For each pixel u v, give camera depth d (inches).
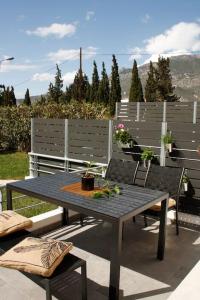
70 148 308.8
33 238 109.0
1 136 527.8
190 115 519.2
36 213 226.1
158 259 142.0
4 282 122.0
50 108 497.0
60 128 315.9
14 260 96.3
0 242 113.2
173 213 189.6
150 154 221.3
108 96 1539.1
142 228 178.2
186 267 135.5
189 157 206.2
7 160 464.4
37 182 149.3
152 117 572.7
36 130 343.0
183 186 197.0
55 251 99.1
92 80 1614.2
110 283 109.3
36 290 116.9
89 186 134.0
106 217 106.7
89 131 287.1
